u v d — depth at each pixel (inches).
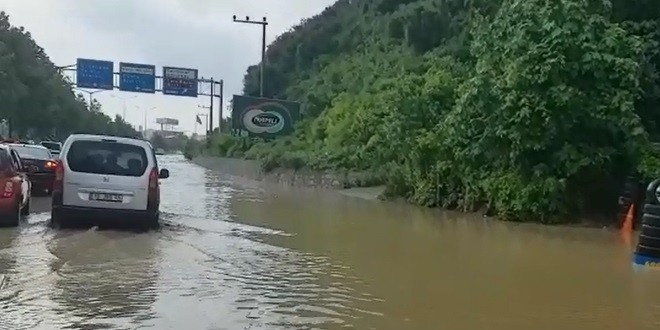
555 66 713.6
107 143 548.1
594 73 728.3
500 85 740.7
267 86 2957.7
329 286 365.4
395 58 2073.1
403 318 302.4
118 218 538.9
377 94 1652.3
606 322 305.1
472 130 801.6
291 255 464.8
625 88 733.9
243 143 2244.1
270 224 646.5
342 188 1286.9
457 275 410.0
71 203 532.4
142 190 542.0
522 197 735.1
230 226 611.8
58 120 2514.8
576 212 743.7
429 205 906.7
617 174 749.9
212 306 312.2
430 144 896.9
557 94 713.6
